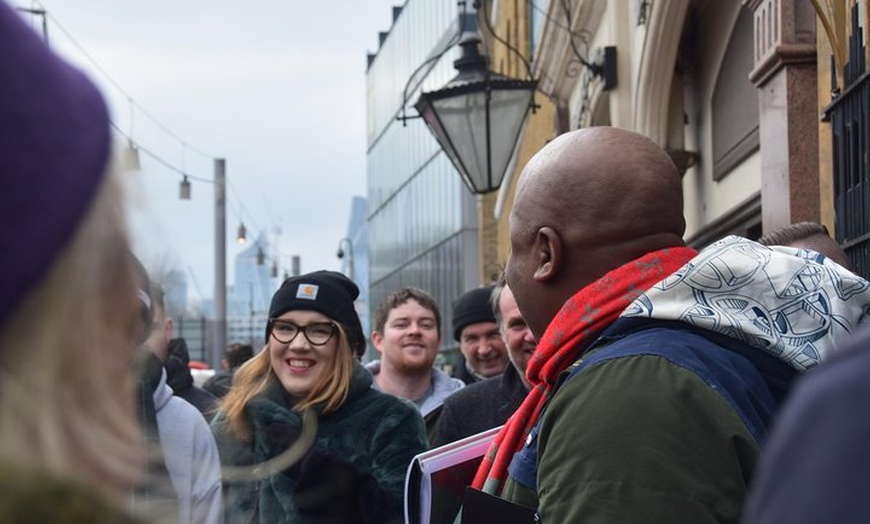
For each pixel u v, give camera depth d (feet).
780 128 16.53
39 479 2.53
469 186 22.81
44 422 2.68
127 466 2.84
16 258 2.64
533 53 44.42
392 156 118.32
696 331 6.57
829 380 2.72
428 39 95.20
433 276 96.22
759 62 17.20
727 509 5.78
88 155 2.79
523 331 13.84
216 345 78.54
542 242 7.55
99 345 2.85
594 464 5.89
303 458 11.41
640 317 6.67
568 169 7.48
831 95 14.28
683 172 25.88
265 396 11.93
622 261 7.33
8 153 2.65
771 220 16.97
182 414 10.82
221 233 80.07
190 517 9.50
